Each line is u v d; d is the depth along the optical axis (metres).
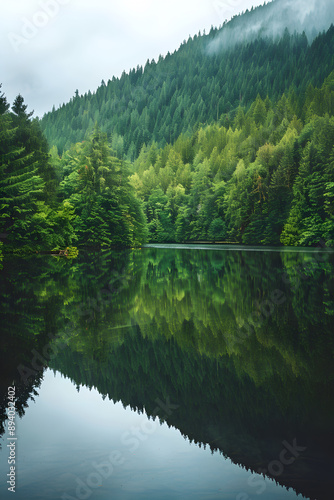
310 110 130.38
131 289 18.20
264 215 85.12
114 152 80.94
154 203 113.88
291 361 8.16
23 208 35.78
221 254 50.53
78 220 60.31
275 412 5.84
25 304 14.27
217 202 103.69
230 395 6.52
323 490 4.06
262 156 96.44
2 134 35.00
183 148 178.12
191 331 10.66
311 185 71.50
